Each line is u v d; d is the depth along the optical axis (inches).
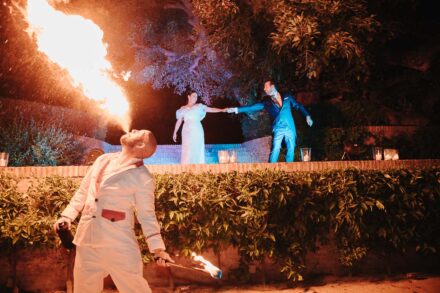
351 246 251.0
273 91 337.7
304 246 243.4
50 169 229.0
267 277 244.1
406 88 486.9
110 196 142.8
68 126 402.3
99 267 142.3
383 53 473.1
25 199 215.8
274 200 237.0
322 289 229.9
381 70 497.7
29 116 370.6
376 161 279.1
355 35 359.3
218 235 231.0
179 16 553.0
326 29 348.5
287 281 242.7
